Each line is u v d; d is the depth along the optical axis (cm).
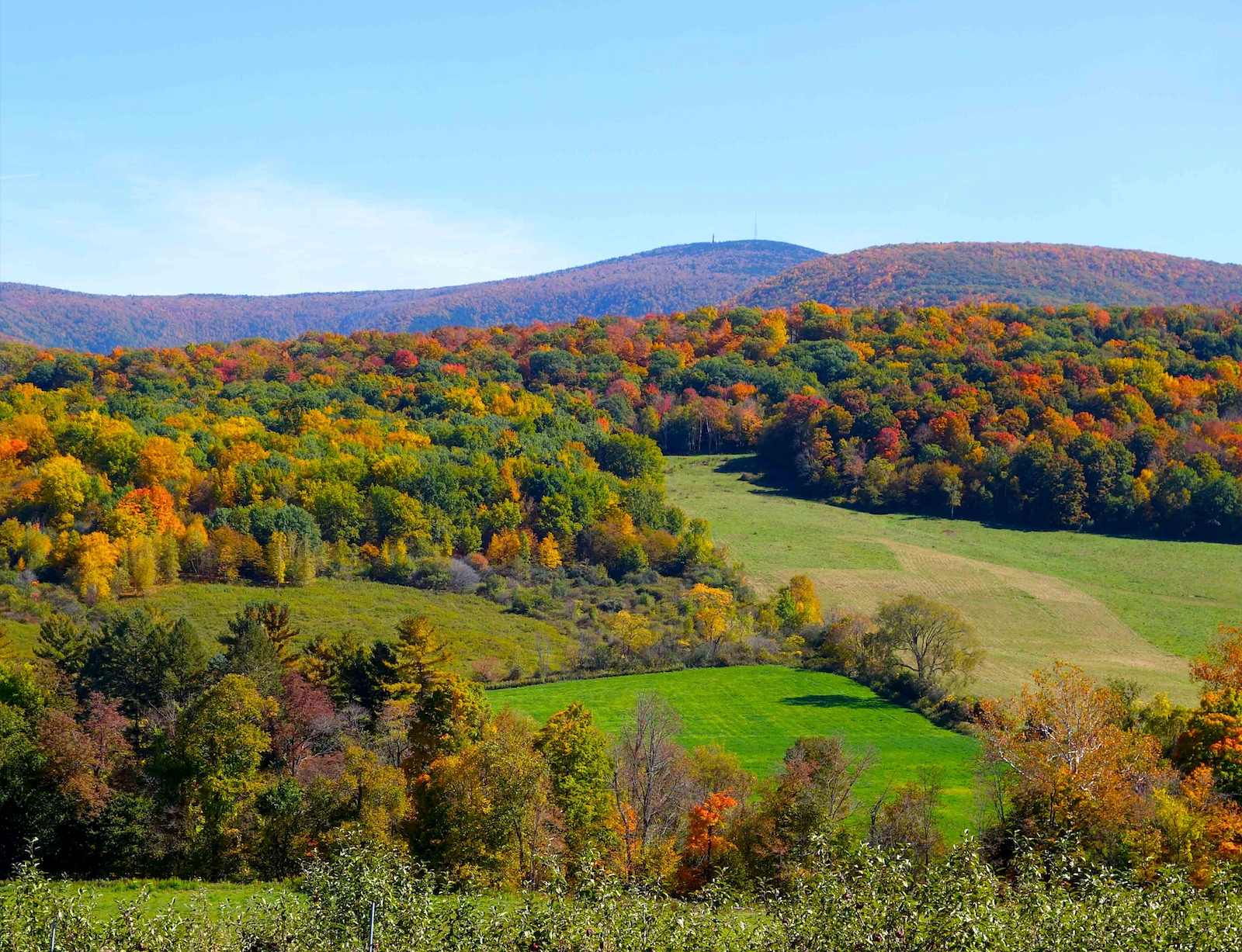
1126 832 4372
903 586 11075
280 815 5125
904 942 2748
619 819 5178
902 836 4688
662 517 13075
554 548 12031
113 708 6062
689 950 2800
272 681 6481
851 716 7462
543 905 3016
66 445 12669
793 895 3072
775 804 4981
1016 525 13138
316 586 10706
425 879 3259
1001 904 3097
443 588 11075
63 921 2956
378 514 12138
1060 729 4972
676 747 5822
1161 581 10956
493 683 8300
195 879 4734
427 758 5625
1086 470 12975
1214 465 12406
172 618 9325
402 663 6738
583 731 5272
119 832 5000
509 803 4638
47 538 10394
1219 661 6494
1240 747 5266
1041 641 9350
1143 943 2892
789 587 10744
